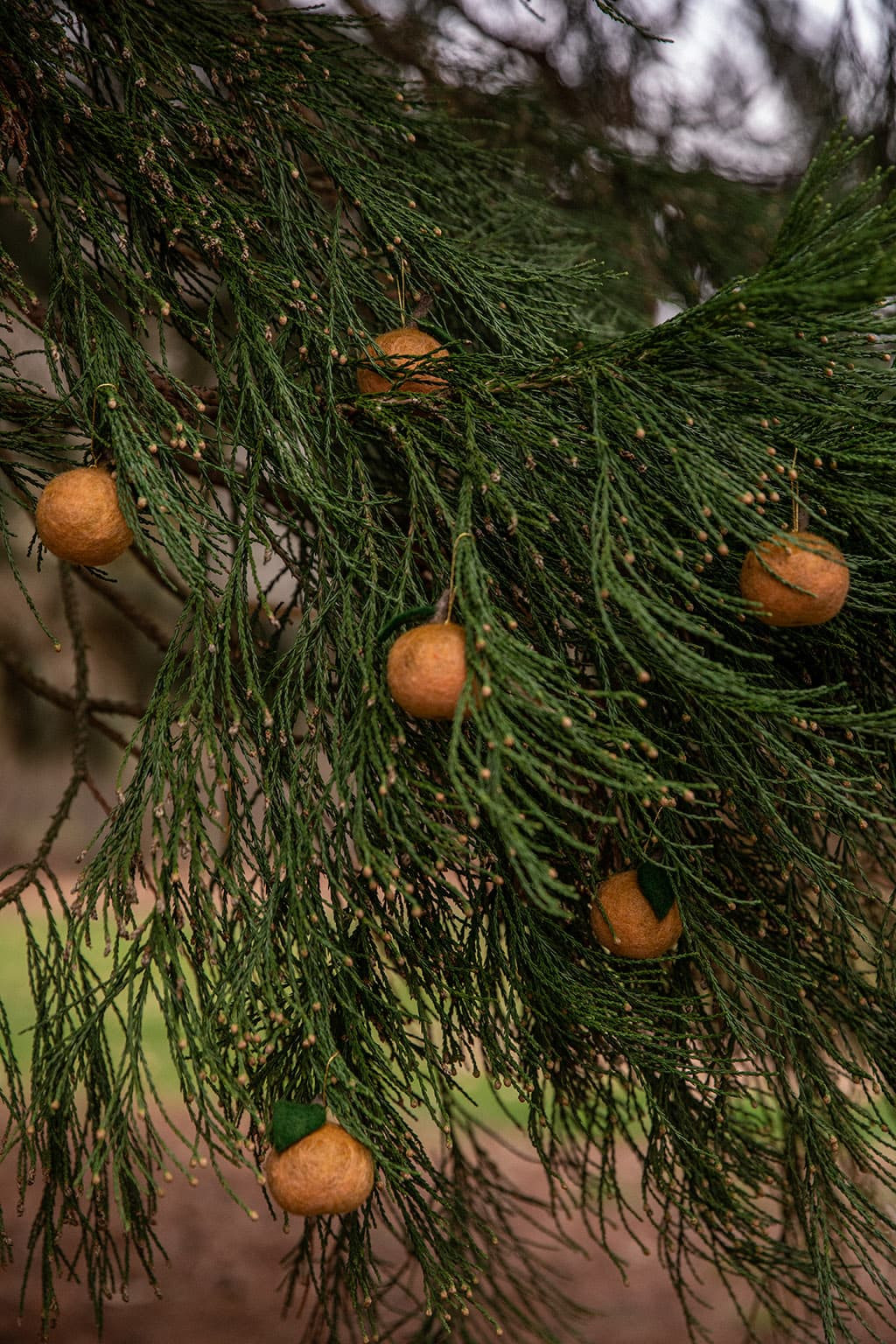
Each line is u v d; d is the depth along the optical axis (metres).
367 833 1.30
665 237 2.43
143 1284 3.07
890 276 1.17
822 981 1.40
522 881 1.15
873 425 1.28
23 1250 3.07
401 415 1.35
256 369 1.38
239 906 1.30
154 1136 1.25
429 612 1.23
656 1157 1.46
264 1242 3.37
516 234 1.79
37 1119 1.29
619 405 1.28
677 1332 2.83
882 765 1.38
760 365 1.23
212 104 1.45
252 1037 1.26
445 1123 1.31
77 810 7.27
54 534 1.26
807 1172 1.42
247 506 1.32
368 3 2.51
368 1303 1.38
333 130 1.53
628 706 1.34
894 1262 1.38
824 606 1.24
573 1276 3.15
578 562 1.31
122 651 3.82
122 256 1.36
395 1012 1.31
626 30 2.74
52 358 1.33
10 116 1.36
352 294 1.42
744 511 1.24
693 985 1.43
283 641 2.04
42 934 5.82
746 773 1.31
